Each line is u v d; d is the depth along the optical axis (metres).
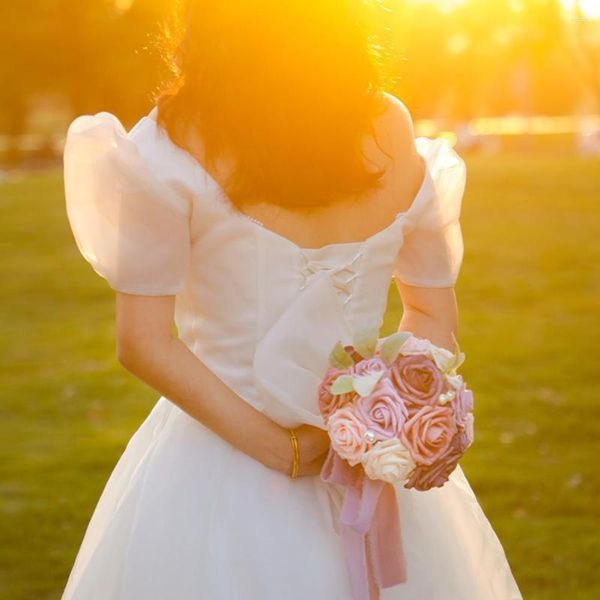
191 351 2.56
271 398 2.52
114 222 2.47
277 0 2.47
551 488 7.31
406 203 2.71
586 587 5.78
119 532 2.70
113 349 12.51
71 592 2.80
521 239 18.84
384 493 2.59
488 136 44.81
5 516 6.92
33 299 15.62
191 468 2.64
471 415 2.52
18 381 11.00
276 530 2.56
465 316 13.80
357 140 2.56
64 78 47.94
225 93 2.47
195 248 2.55
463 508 2.91
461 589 2.79
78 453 8.38
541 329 12.92
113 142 2.46
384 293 2.70
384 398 2.43
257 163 2.47
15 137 48.53
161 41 2.65
